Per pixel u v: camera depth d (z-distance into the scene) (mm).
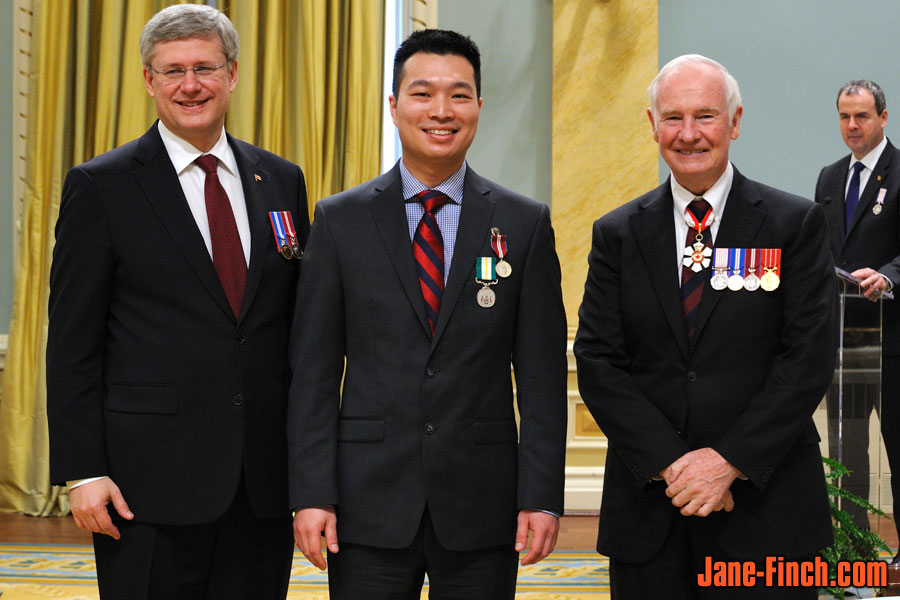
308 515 1879
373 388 1935
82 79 4797
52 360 1979
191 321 2020
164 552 1994
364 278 1954
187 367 2004
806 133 4895
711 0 4891
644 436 1982
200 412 2002
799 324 1979
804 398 1931
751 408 1952
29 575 3633
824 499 2037
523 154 4957
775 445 1913
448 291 1938
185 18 2033
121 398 1999
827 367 1956
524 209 2037
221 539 2057
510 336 1990
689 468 1925
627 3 4805
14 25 4871
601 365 2078
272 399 2088
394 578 1917
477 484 1908
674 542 2039
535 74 4941
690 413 2012
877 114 3914
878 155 3959
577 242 4844
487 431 1933
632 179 4793
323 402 1936
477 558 1924
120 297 2039
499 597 1938
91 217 2004
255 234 2104
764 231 2039
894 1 4859
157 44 2031
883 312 3734
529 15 4941
